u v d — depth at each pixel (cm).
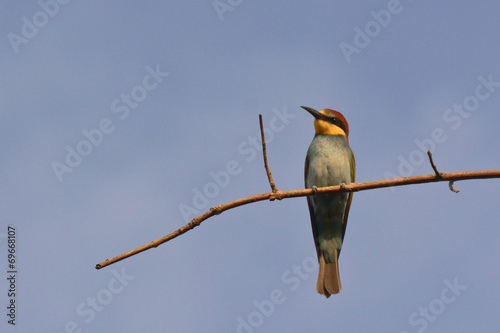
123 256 793
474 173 841
